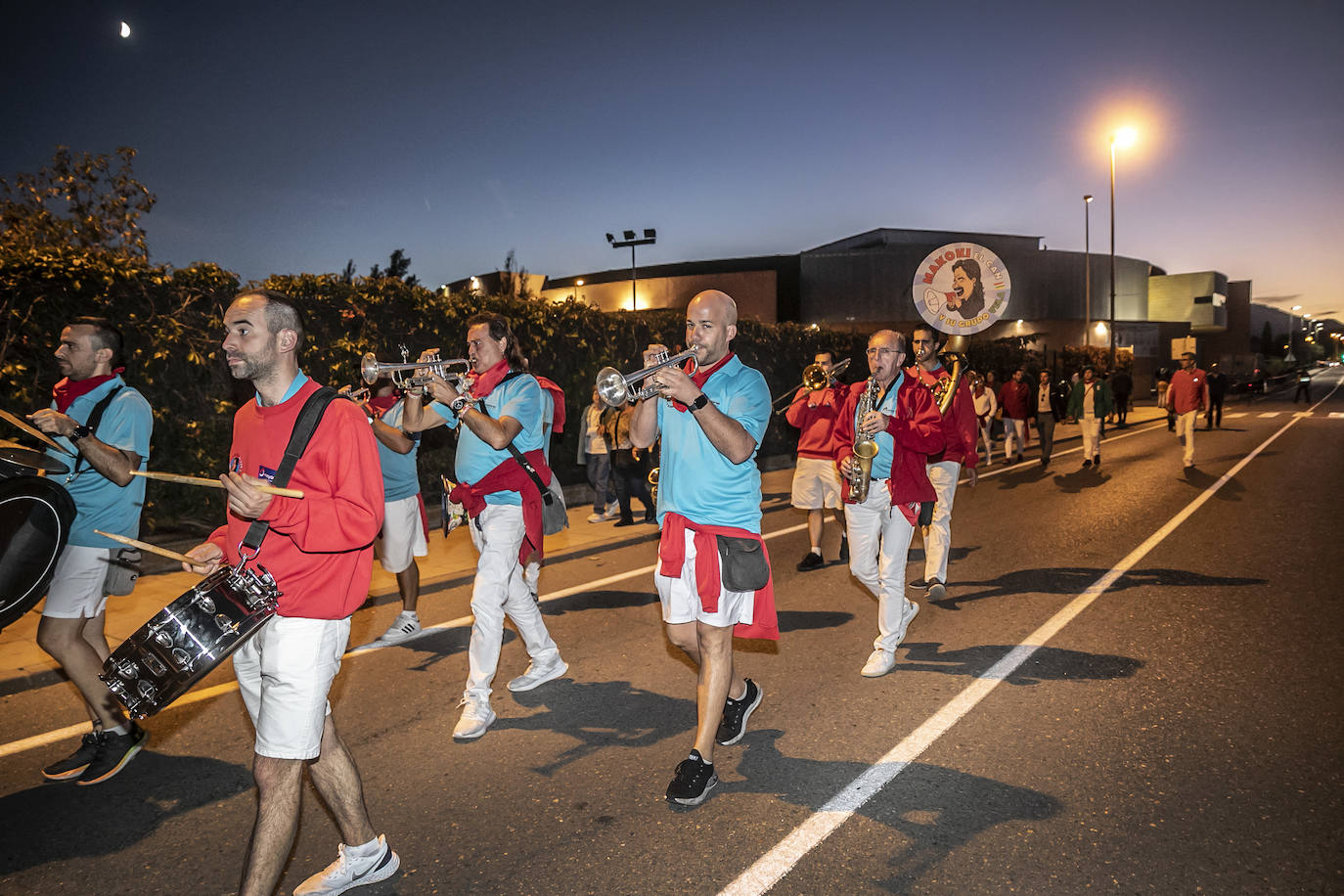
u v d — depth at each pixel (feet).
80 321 11.45
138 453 11.43
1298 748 11.68
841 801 10.55
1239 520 29.76
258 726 7.79
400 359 34.22
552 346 41.27
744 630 11.16
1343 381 267.39
